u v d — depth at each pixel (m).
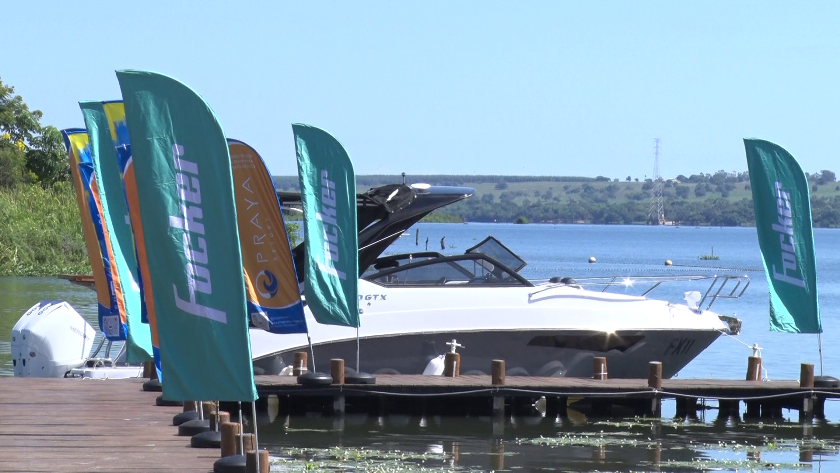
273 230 46.66
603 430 53.75
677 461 45.84
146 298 32.59
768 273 56.78
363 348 59.16
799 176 55.78
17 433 38.25
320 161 50.34
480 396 56.22
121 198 39.81
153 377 54.06
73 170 45.94
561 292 61.50
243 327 25.73
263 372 58.91
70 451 34.50
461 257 61.25
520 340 60.38
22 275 148.00
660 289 179.12
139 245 32.66
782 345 99.38
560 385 55.84
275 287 46.88
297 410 58.06
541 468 43.81
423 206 59.53
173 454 33.88
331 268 50.16
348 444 48.66
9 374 65.62
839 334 109.25
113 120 37.25
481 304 60.22
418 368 60.09
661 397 56.91
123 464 32.03
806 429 55.16
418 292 59.84
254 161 46.41
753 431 54.31
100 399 47.50
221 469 29.95
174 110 25.89
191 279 25.84
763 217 56.84
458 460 45.16
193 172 25.83
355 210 50.16
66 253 154.62
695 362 86.62
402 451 47.03
